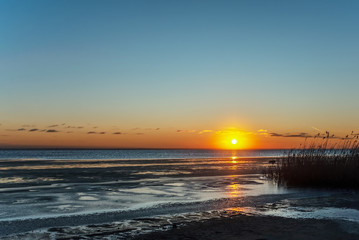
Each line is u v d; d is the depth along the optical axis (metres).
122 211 9.98
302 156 18.48
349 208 10.30
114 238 6.90
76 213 9.70
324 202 11.48
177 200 12.07
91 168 31.06
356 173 16.11
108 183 17.88
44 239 6.90
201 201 11.78
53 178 20.77
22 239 6.90
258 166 34.84
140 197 12.85
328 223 8.12
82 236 7.10
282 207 10.52
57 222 8.50
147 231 7.46
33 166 35.06
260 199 12.21
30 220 8.75
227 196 13.00
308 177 16.67
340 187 15.92
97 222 8.48
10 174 23.78
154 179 20.09
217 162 46.88
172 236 6.98
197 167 32.78
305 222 8.23
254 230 7.44
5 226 8.06
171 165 37.38
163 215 9.34
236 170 28.25
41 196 13.16
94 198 12.62
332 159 17.92
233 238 6.78
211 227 7.75
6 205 11.13
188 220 8.60
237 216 9.05
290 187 16.05
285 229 7.51
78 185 16.95
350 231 7.34
